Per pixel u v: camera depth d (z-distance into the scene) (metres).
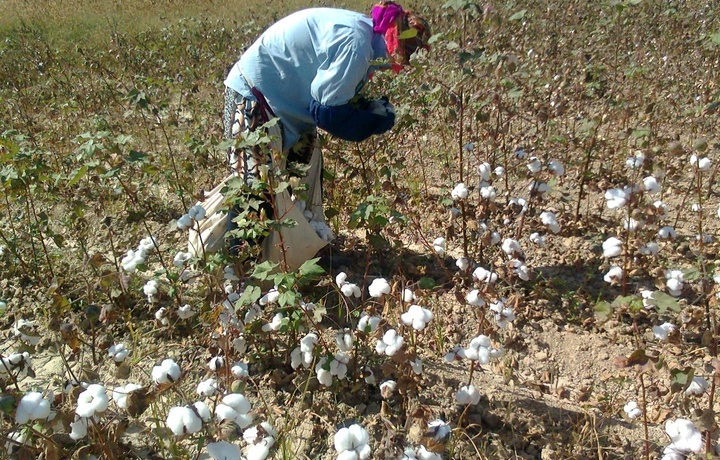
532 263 3.90
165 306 3.39
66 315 3.34
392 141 4.72
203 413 1.79
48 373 2.98
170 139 5.86
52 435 2.18
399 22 3.14
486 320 3.09
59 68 7.73
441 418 2.68
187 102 6.64
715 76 6.21
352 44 3.05
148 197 4.64
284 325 2.61
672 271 2.79
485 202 3.61
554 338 3.27
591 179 4.49
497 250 3.80
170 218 4.47
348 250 4.00
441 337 3.12
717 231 4.16
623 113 4.71
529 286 3.64
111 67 8.08
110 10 13.11
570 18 8.13
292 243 3.47
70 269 3.79
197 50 8.59
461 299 2.68
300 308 2.57
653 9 7.95
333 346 2.96
